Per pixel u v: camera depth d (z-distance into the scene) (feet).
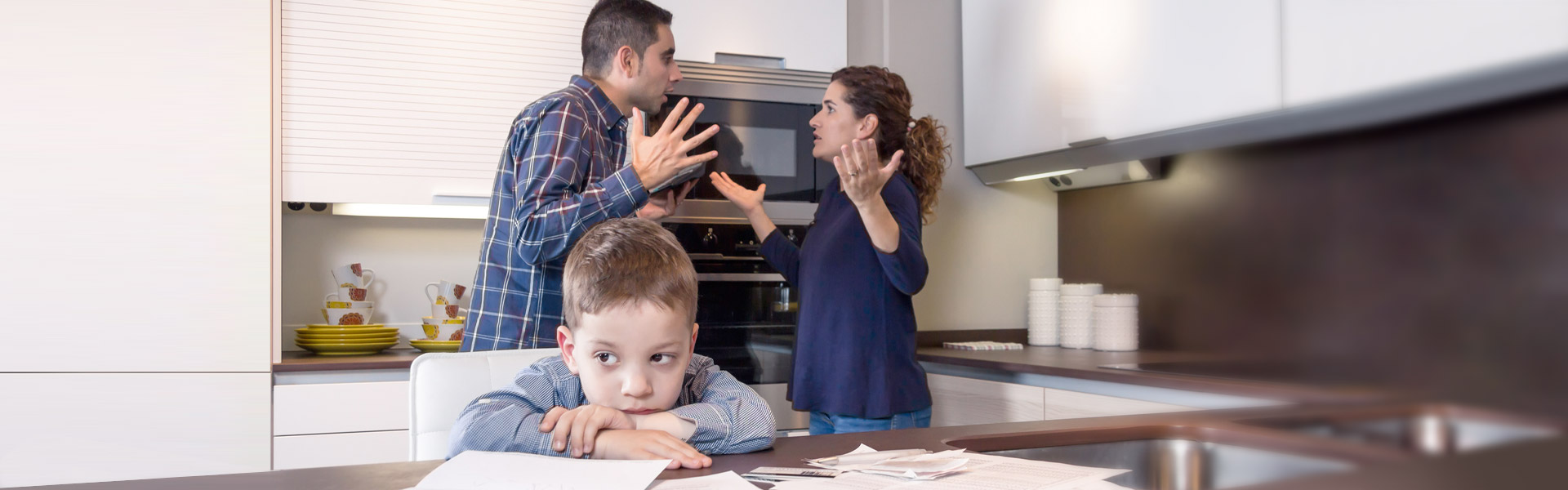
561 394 3.58
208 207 7.36
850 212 6.66
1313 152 7.85
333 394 7.47
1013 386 7.73
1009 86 9.15
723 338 8.71
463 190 8.23
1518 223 6.44
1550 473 3.21
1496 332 6.54
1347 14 6.23
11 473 6.98
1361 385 7.10
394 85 8.05
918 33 9.77
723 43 8.66
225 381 7.31
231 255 7.38
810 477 2.81
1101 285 9.45
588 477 2.67
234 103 7.45
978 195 10.02
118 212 7.20
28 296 7.05
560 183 5.49
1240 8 6.89
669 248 3.38
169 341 7.24
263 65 7.53
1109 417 4.12
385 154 8.02
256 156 7.47
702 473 2.92
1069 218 10.38
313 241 9.04
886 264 6.23
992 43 9.34
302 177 7.78
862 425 6.42
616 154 6.27
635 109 5.72
